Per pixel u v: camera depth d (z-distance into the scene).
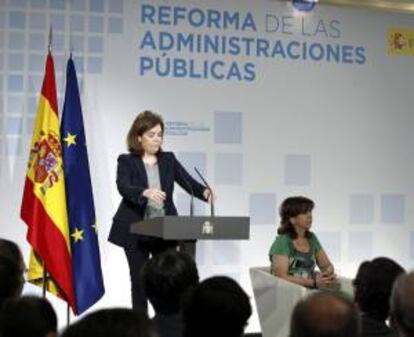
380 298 3.12
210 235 4.21
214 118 6.84
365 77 7.26
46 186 5.79
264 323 5.66
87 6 6.59
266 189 6.94
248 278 6.87
